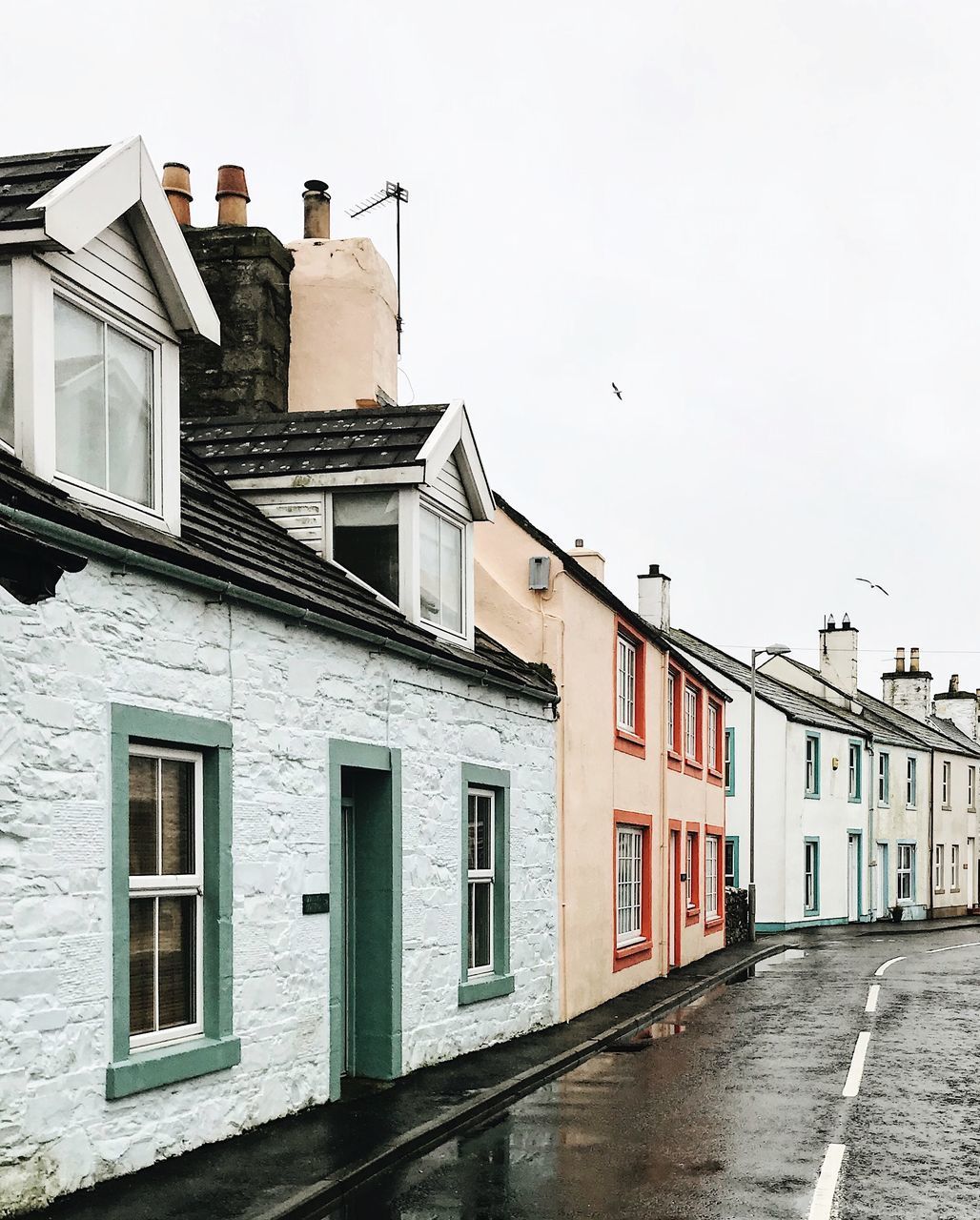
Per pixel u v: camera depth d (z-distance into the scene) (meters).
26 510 6.35
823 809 40.88
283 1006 8.82
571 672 15.94
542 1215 7.05
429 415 12.24
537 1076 11.28
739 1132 9.23
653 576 33.75
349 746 9.87
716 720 29.38
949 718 62.78
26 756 6.40
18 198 7.18
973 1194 7.56
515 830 13.79
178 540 8.07
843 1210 7.21
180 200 15.95
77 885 6.73
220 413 14.62
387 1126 8.77
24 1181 6.29
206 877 8.06
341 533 11.74
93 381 7.71
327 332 15.37
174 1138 7.53
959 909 53.72
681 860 23.53
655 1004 17.17
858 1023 15.80
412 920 10.97
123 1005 7.04
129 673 7.23
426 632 11.70
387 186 17.56
